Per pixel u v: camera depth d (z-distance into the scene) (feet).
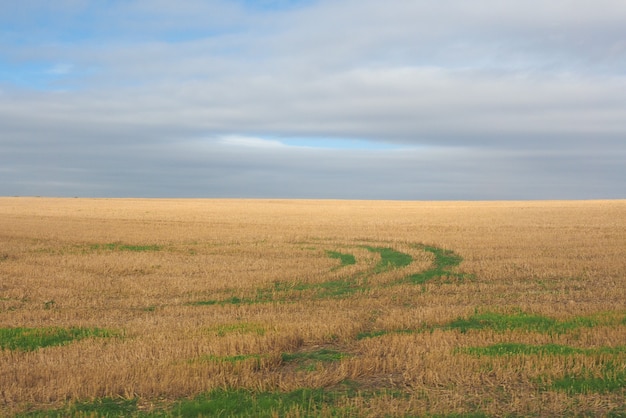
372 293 58.08
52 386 25.70
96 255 91.40
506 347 31.58
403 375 27.43
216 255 91.15
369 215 198.80
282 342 33.60
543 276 67.10
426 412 22.38
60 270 74.74
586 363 27.71
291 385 25.90
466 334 35.73
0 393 25.52
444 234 121.39
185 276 69.87
